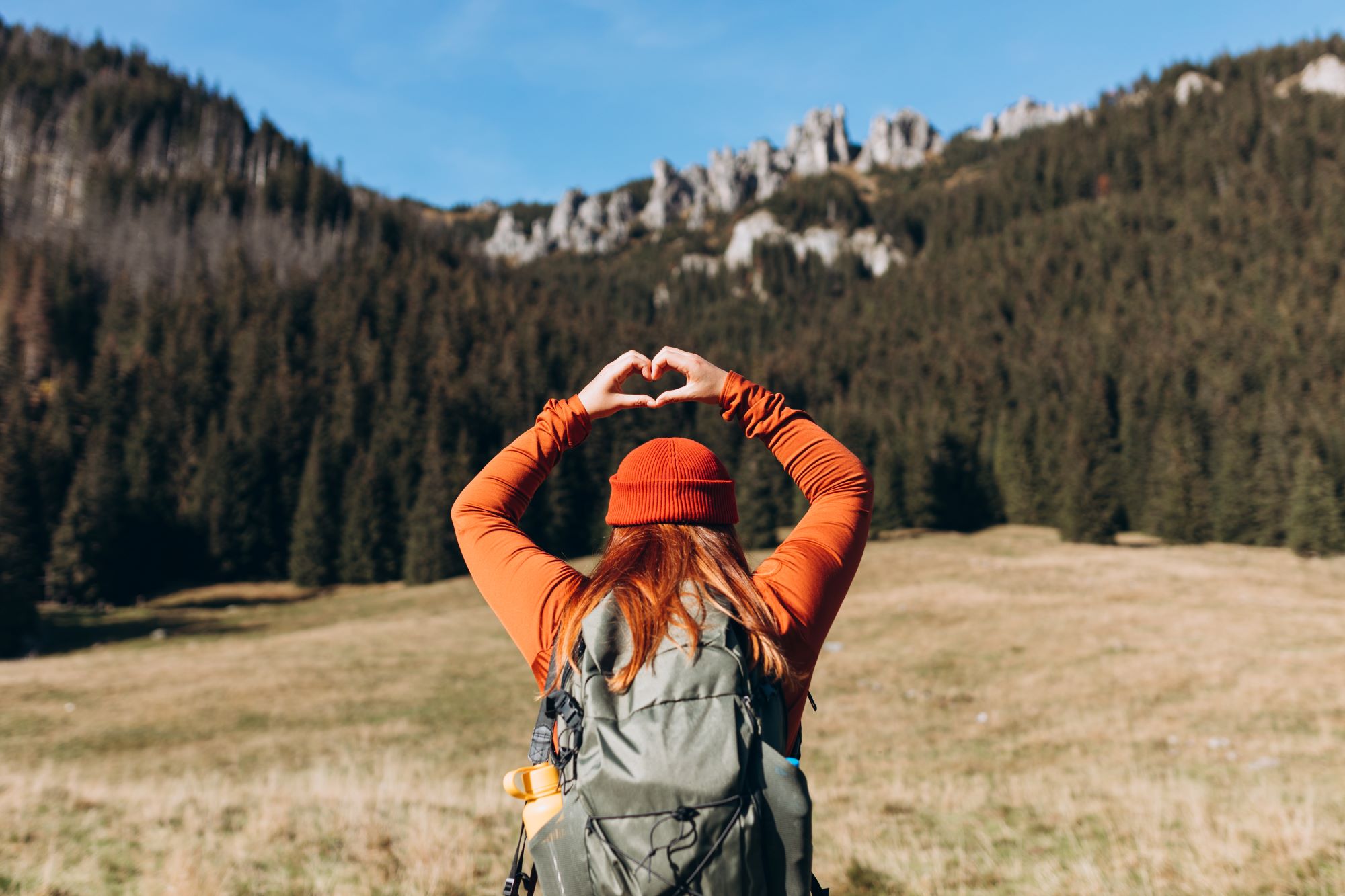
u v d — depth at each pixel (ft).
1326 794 27.22
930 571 188.65
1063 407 342.03
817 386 445.37
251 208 540.52
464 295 447.83
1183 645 98.48
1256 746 45.34
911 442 304.50
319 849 20.86
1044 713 67.15
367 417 319.47
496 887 18.30
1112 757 45.42
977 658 100.58
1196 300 437.58
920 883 18.88
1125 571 179.01
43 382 339.77
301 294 416.46
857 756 52.19
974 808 28.09
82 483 237.86
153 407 297.33
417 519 255.09
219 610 221.87
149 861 19.67
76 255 409.69
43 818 23.93
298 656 124.88
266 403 296.92
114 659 127.03
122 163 610.65
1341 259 441.68
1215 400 309.42
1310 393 309.83
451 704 88.33
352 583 260.83
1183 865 17.74
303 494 265.34
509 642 135.33
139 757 64.95
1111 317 442.50
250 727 78.48
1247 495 253.85
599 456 293.23
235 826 23.45
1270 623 111.75
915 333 531.50
